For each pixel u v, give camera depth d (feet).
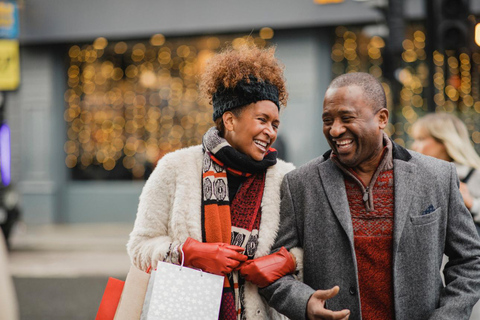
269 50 7.80
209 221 7.34
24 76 39.83
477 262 6.85
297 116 35.91
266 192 7.63
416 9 32.48
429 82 17.93
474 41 17.79
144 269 7.59
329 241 7.00
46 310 18.84
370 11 33.94
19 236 35.24
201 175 7.67
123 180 39.55
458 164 11.25
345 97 6.70
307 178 7.35
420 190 6.87
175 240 7.45
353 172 7.05
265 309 7.54
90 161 39.86
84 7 38.32
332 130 6.78
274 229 7.50
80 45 39.60
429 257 6.75
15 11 38.50
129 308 7.01
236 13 36.19
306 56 35.70
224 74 7.54
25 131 39.93
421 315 6.71
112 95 39.55
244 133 7.49
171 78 38.75
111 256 29.19
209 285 6.93
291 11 35.29
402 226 6.70
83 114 39.88
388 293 6.80
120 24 37.91
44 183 39.52
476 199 10.74
